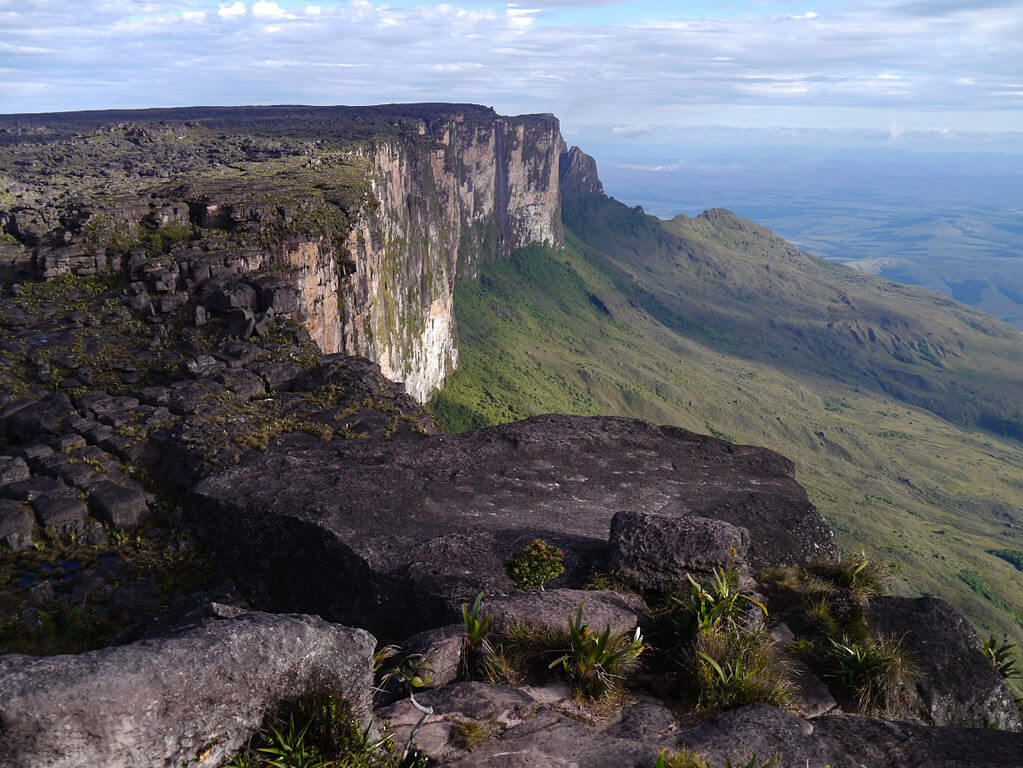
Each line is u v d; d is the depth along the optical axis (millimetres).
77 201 46656
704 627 8984
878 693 8602
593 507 15367
